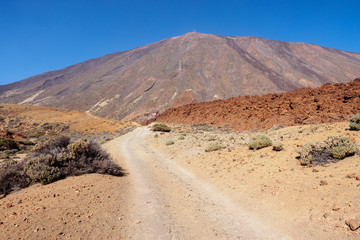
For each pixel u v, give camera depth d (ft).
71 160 29.73
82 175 28.50
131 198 22.44
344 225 13.66
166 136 110.52
